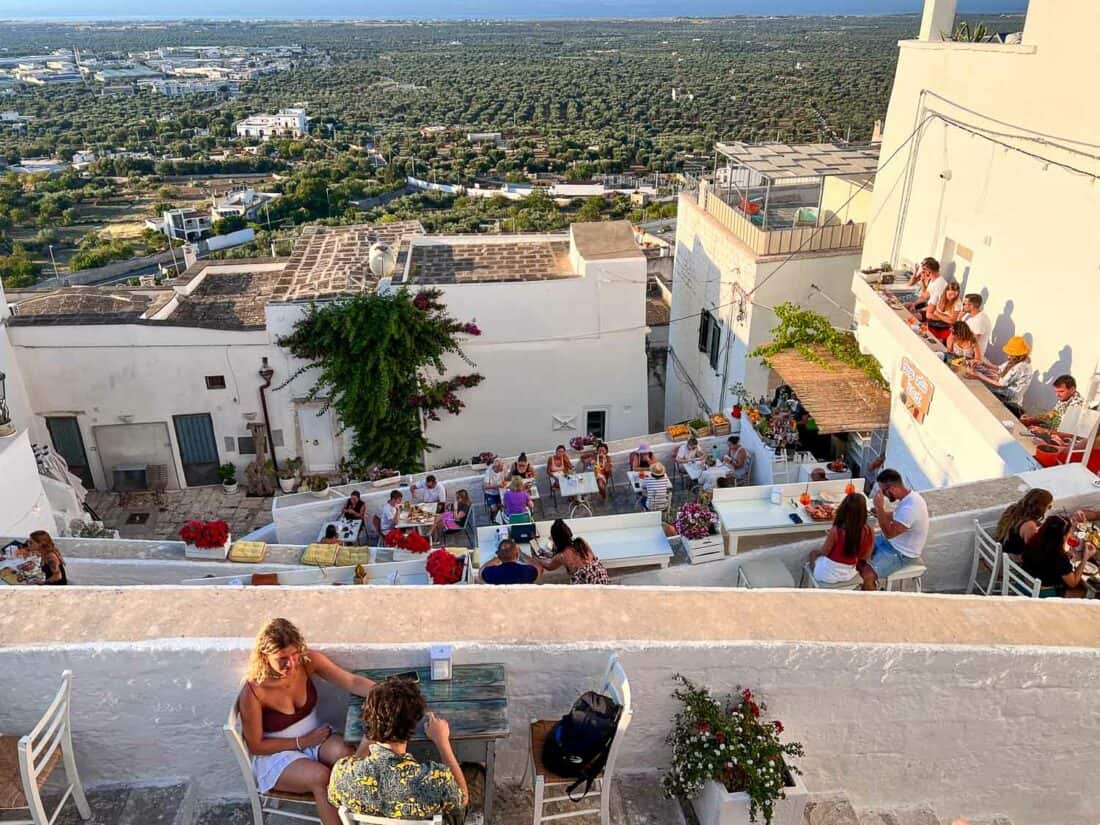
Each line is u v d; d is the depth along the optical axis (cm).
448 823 417
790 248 1889
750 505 1015
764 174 1856
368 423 2036
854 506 758
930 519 818
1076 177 1142
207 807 497
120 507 2148
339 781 406
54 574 960
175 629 471
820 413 1506
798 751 500
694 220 2352
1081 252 1141
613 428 2238
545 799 478
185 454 2189
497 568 871
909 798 561
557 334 2119
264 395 2108
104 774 494
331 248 2361
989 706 529
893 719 526
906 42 1598
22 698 465
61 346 2045
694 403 2456
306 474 2202
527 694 492
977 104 1373
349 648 467
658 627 498
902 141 1636
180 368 2081
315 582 1102
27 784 413
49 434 2138
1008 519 777
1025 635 525
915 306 1433
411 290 2041
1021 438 1039
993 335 1357
